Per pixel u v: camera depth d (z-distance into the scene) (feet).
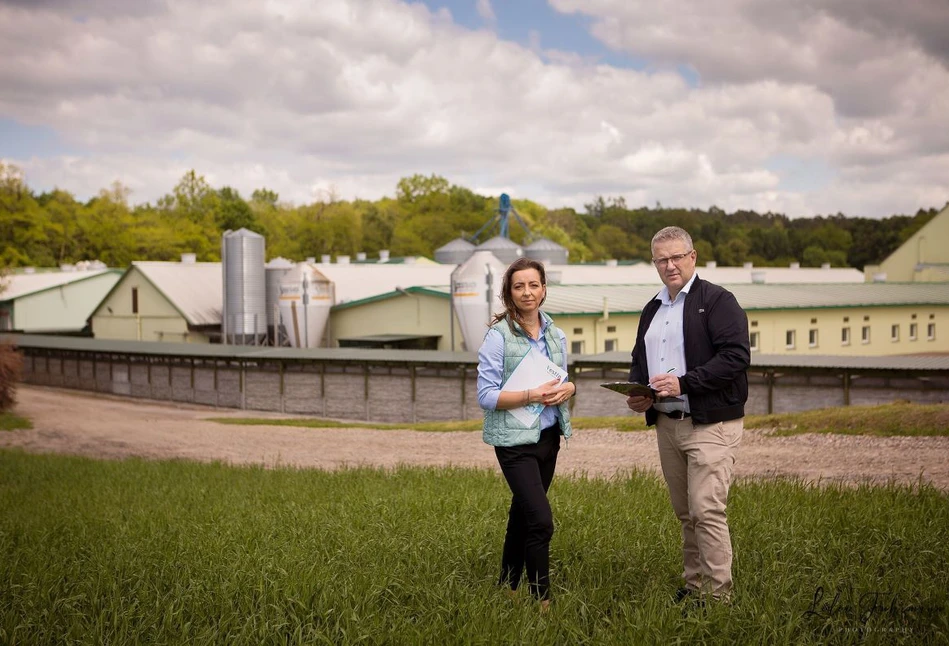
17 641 15.33
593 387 89.81
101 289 212.02
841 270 239.30
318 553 20.83
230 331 160.35
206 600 17.15
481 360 17.31
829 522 22.35
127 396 141.08
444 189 451.53
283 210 374.84
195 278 175.11
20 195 289.12
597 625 14.89
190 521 28.25
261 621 15.57
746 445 49.60
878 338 161.58
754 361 80.59
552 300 127.34
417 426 85.05
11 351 118.11
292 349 121.49
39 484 48.75
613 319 124.77
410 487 34.68
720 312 16.65
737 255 404.16
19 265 278.67
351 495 32.50
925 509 24.16
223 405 124.67
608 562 19.36
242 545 22.34
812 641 13.89
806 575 17.43
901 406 53.11
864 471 38.50
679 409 16.75
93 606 16.93
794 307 142.82
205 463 57.57
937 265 223.71
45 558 22.35
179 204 341.82
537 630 14.49
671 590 17.26
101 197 304.91
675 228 17.33
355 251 348.79
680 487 17.42
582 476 35.27
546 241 211.61
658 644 13.85
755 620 14.67
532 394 16.80
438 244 388.57
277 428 90.48
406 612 16.44
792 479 34.09
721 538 16.44
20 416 109.40
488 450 63.36
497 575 19.19
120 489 42.55
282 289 152.46
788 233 422.00
